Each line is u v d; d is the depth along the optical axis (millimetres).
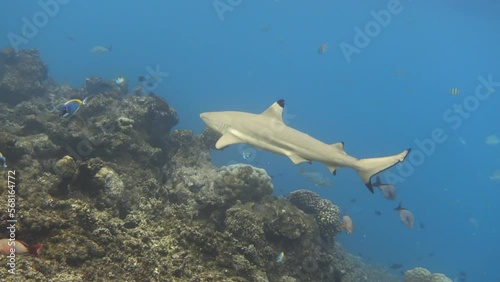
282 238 10211
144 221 7453
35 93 20219
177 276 5977
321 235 12352
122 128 10844
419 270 17953
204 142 14406
